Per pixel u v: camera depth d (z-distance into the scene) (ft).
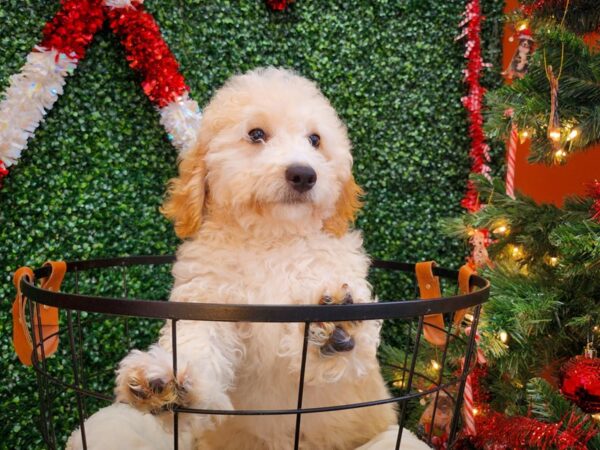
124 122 1.98
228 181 1.25
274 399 1.25
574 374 1.39
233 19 2.10
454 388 1.77
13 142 1.73
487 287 1.07
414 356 0.97
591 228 1.51
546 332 1.70
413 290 2.38
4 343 1.81
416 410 1.98
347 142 1.47
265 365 1.21
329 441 1.32
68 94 1.88
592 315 1.58
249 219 1.24
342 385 1.28
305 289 1.18
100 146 1.94
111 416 1.35
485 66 2.36
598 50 1.74
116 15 1.89
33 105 1.76
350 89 2.29
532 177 2.73
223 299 1.20
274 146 1.27
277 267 1.22
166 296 2.08
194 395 0.91
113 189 1.97
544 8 1.76
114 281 1.99
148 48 1.90
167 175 2.06
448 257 2.42
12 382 1.82
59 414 1.91
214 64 2.09
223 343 1.16
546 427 1.47
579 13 1.75
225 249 1.25
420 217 2.39
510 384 1.81
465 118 2.42
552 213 1.77
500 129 1.81
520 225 1.82
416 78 2.36
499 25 2.39
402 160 2.36
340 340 1.02
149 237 2.04
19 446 1.84
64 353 1.91
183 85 1.95
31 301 1.01
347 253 1.32
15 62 1.77
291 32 2.21
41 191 1.86
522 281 1.70
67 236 1.90
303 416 1.28
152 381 0.87
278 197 1.20
